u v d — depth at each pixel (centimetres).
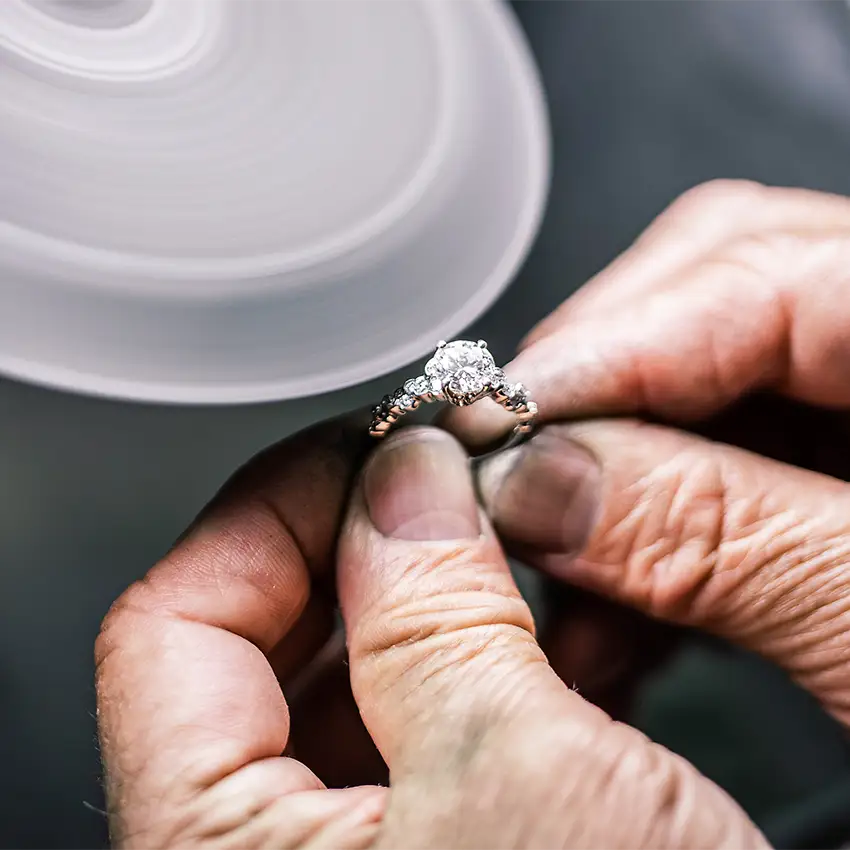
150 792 18
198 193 19
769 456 24
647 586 21
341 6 19
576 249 26
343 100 19
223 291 18
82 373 18
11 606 24
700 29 28
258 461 21
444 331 19
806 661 20
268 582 20
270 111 19
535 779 17
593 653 24
